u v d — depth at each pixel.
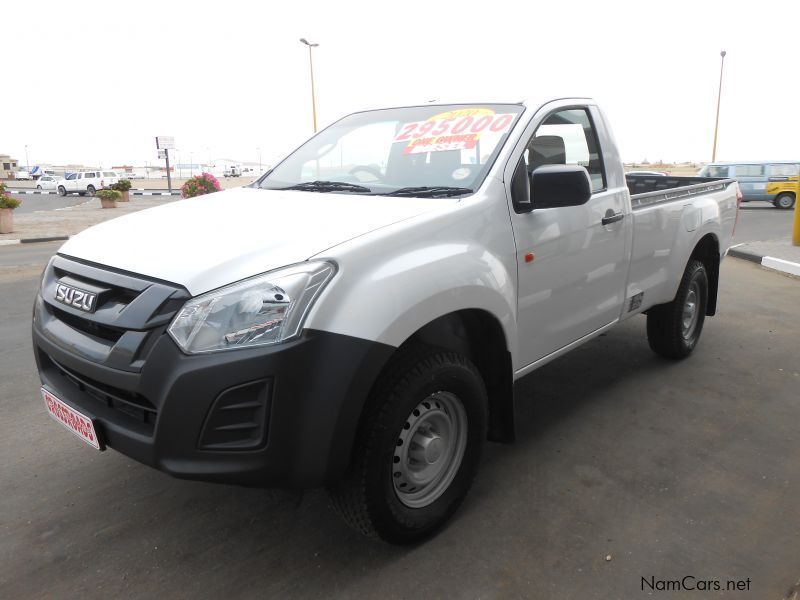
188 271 2.09
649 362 4.72
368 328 2.09
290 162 3.65
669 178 6.09
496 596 2.24
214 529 2.66
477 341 2.80
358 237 2.24
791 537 2.56
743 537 2.57
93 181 40.91
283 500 2.88
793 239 11.58
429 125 3.27
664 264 4.14
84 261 2.44
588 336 3.47
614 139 3.71
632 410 3.84
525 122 3.01
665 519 2.70
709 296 5.03
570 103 3.39
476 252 2.55
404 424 2.30
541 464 3.18
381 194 2.91
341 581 2.33
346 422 2.08
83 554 2.50
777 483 2.99
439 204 2.60
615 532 2.60
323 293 2.05
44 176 54.78
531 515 2.73
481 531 2.62
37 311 2.62
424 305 2.25
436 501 2.57
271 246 2.20
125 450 2.15
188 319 2.00
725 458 3.24
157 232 2.52
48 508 2.83
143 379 2.03
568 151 3.32
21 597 2.26
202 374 1.96
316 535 2.62
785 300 7.00
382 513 2.30
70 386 2.48
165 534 2.63
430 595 2.25
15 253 11.93
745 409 3.86
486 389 2.89
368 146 3.36
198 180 18.70
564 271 3.12
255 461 2.03
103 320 2.14
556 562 2.42
